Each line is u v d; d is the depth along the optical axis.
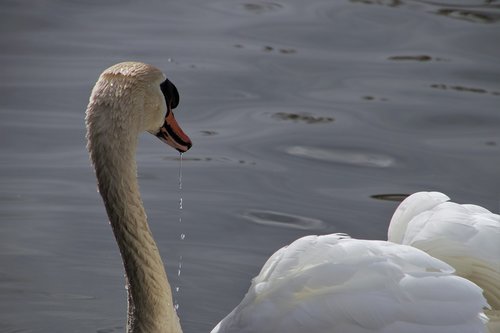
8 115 15.27
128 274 9.59
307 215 12.81
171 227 12.49
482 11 19.81
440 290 8.02
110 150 9.26
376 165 14.17
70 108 15.51
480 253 8.89
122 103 9.23
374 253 8.36
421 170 14.02
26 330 10.52
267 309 8.47
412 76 16.98
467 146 14.72
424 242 9.04
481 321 7.95
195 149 14.58
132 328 9.66
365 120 15.50
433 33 18.72
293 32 18.70
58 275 11.50
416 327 7.96
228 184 13.56
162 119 9.58
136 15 19.42
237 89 16.36
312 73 17.05
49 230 12.34
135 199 9.46
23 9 19.70
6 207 12.78
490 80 16.83
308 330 8.22
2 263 11.66
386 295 8.10
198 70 16.92
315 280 8.33
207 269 11.66
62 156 14.12
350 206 13.05
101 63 17.05
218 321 10.78
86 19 19.19
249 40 18.28
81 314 10.85
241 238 12.27
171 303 9.75
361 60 17.58
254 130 15.13
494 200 13.12
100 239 12.23
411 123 15.43
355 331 8.09
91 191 13.27
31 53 17.48
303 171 13.98
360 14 19.61
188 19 19.28
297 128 15.21
